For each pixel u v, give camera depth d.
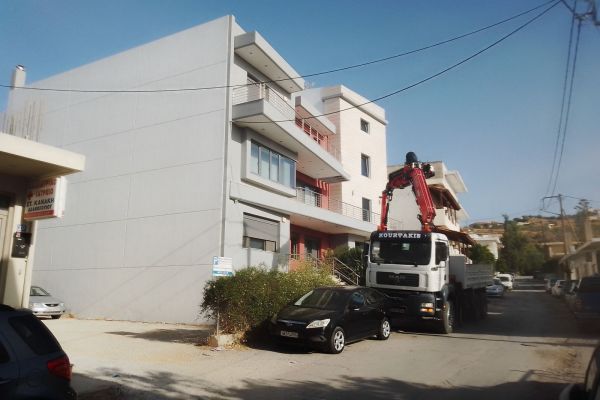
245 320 12.28
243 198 18.86
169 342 12.48
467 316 18.42
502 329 16.56
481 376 8.78
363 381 8.36
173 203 19.30
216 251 17.86
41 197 10.46
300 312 11.67
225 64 19.38
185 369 9.16
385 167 36.03
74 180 22.23
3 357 4.21
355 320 12.11
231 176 18.69
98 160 21.78
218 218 18.11
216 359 10.19
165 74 20.81
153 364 9.55
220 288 12.28
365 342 13.08
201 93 19.69
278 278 13.23
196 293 17.94
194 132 19.48
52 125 23.52
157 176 19.98
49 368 4.46
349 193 31.09
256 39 19.30
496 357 10.77
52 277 21.84
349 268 23.73
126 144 21.16
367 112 34.22
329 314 11.38
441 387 7.94
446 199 40.50
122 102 21.73
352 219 27.53
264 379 8.45
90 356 10.26
